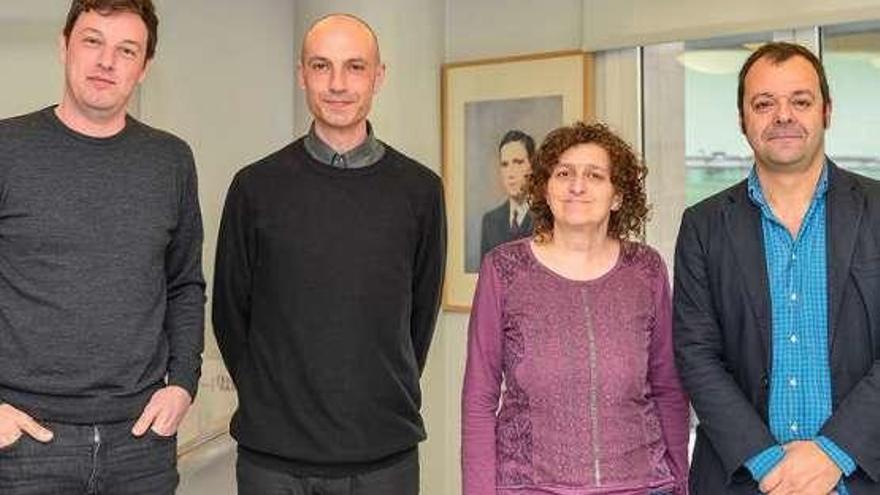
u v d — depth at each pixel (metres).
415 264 2.17
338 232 2.02
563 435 1.73
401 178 2.12
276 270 2.01
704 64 3.21
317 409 1.99
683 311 1.90
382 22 3.35
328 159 2.06
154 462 1.77
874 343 1.75
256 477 2.04
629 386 1.76
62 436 1.67
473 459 1.82
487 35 3.62
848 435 1.69
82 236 1.68
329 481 2.02
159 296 1.80
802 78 1.76
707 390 1.81
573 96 3.37
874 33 2.93
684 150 3.26
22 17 2.21
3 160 1.65
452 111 3.63
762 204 1.84
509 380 1.81
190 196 1.91
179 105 2.75
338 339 1.99
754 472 1.73
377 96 3.37
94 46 1.68
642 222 1.93
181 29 2.76
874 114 2.96
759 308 1.82
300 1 3.31
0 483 1.66
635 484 1.75
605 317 1.78
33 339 1.64
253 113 3.14
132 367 1.72
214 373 2.89
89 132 1.74
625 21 3.25
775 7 2.96
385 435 2.05
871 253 1.76
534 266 1.83
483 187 3.57
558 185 1.82
